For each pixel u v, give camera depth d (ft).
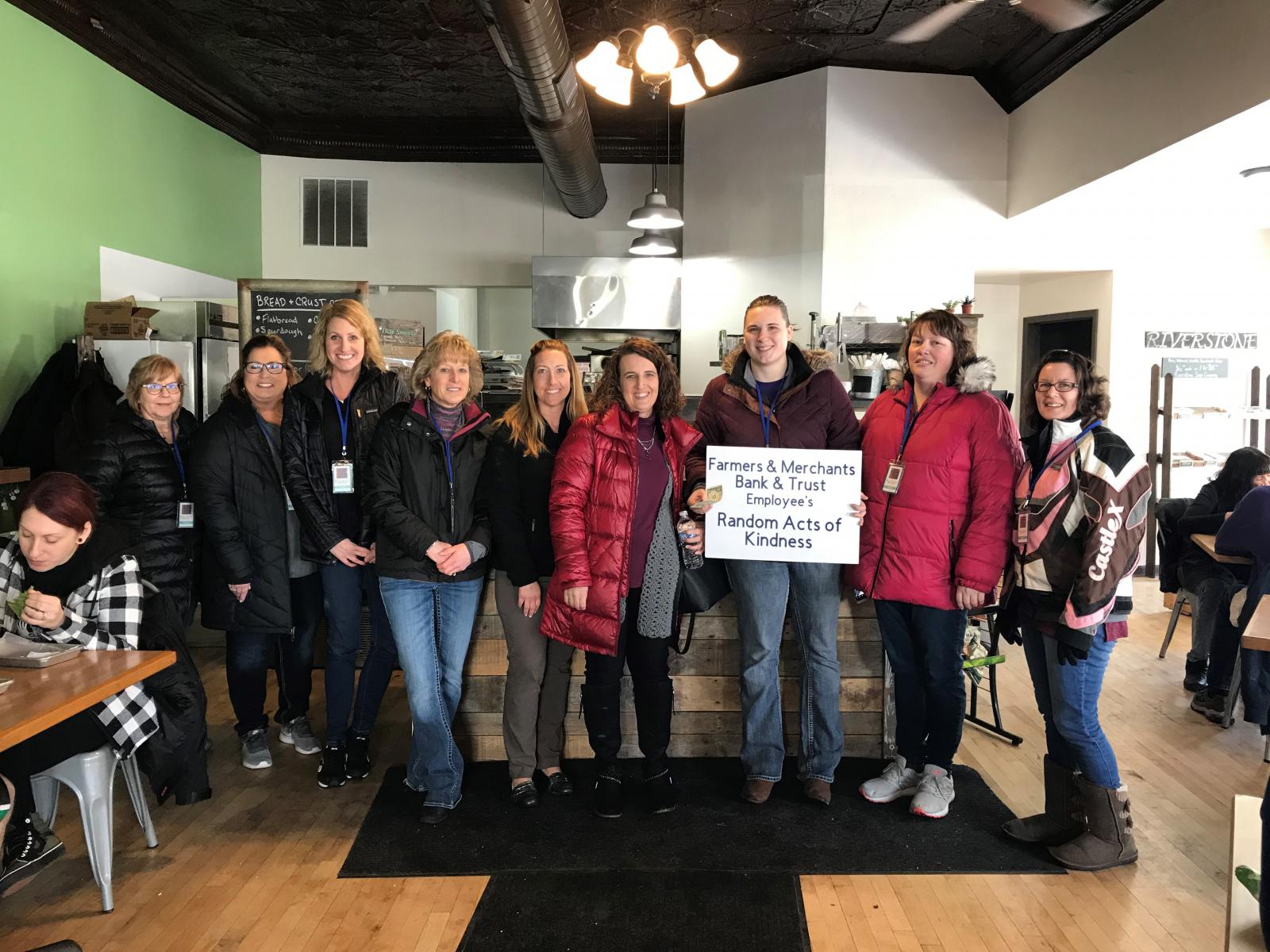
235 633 10.62
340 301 10.11
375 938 7.32
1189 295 23.34
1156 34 15.14
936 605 8.94
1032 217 20.20
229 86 21.53
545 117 15.90
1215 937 7.38
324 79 21.08
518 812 9.50
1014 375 27.96
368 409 10.03
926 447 8.90
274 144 24.66
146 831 8.84
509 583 9.42
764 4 16.67
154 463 10.52
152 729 8.06
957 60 19.53
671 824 9.21
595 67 13.92
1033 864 8.50
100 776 7.68
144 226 18.85
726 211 21.63
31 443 14.38
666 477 9.10
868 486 9.32
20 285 14.88
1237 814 5.12
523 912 7.65
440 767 9.30
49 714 5.92
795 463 9.33
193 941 7.30
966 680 14.32
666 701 9.32
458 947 7.18
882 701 10.87
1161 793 10.26
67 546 7.64
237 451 10.05
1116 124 16.33
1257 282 23.25
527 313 26.76
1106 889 8.10
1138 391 23.63
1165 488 23.15
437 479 9.17
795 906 7.74
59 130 15.87
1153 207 19.30
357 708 10.46
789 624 10.74
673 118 23.57
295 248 25.23
